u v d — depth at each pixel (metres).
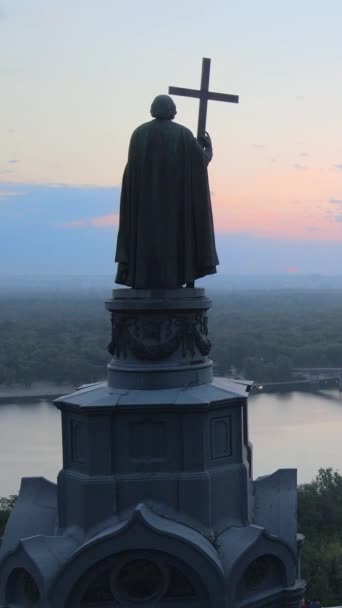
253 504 13.96
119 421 13.00
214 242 14.27
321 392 138.88
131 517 12.02
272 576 12.86
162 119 14.04
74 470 13.30
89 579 12.16
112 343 13.98
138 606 12.23
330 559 47.28
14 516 14.20
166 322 13.60
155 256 13.71
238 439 13.43
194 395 13.05
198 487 12.79
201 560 12.08
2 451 80.88
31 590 12.61
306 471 72.31
